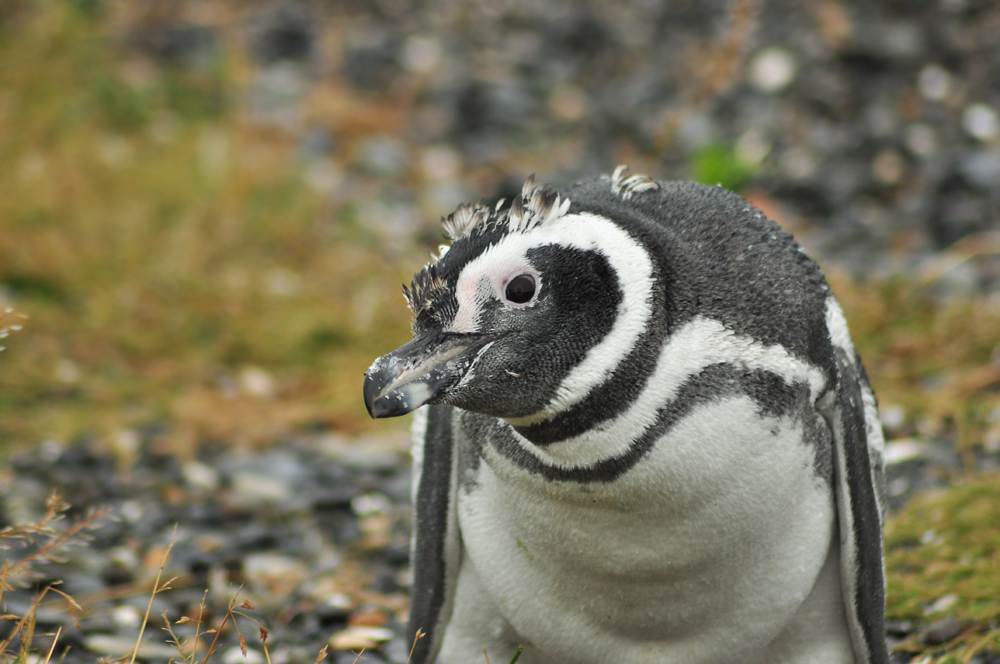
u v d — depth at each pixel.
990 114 25.58
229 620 10.33
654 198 7.05
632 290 6.36
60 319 18.59
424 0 33.56
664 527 6.64
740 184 21.94
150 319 18.89
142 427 15.84
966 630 9.65
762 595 7.06
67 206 21.17
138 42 29.38
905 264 20.47
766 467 6.55
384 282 20.16
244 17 32.19
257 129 25.62
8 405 15.98
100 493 13.73
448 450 7.71
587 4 32.41
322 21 32.41
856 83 26.89
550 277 6.35
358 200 24.00
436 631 7.96
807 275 7.09
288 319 19.17
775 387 6.54
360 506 13.84
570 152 26.42
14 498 13.15
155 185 22.80
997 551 10.92
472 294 6.40
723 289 6.58
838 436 6.99
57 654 9.28
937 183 23.50
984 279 19.48
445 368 6.34
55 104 25.16
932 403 15.41
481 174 25.64
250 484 14.34
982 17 28.47
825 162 24.56
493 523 7.38
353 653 9.76
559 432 6.48
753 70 27.31
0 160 22.20
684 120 26.34
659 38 30.69
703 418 6.39
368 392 6.24
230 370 17.98
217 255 21.06
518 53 30.89
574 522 6.77
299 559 12.39
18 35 27.45
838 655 7.41
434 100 28.59
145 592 10.91
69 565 11.37
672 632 7.27
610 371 6.35
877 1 29.00
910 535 11.70
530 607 7.41
